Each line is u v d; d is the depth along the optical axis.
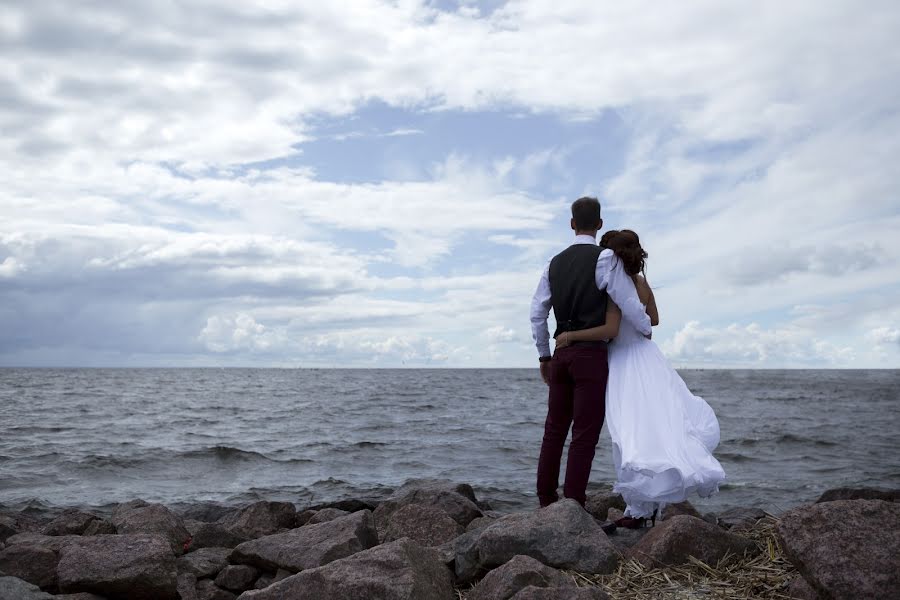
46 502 9.70
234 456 14.05
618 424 4.04
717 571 3.39
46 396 46.78
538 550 3.48
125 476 12.19
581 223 4.31
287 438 18.61
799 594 2.98
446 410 31.97
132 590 3.88
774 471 11.92
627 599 3.12
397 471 12.55
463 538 3.84
